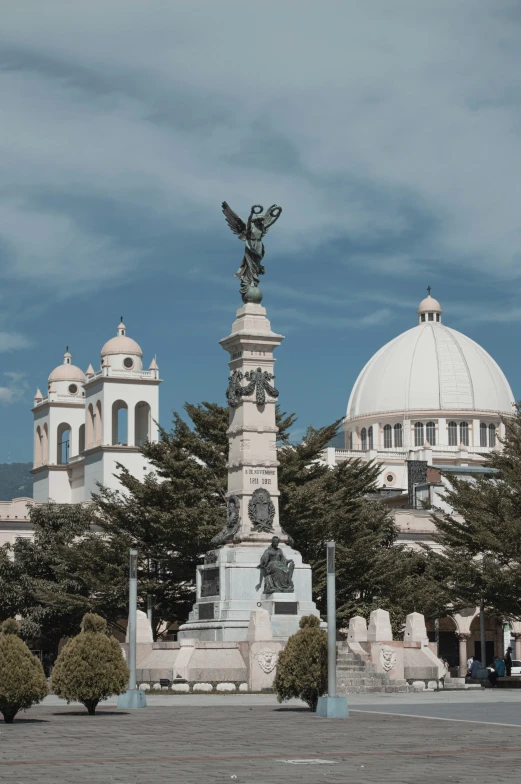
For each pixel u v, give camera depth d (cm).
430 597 7825
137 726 3362
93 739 2980
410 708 4141
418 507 11588
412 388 17675
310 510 7319
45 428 16625
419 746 2814
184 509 7238
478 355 18162
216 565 5809
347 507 7850
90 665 3822
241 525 5941
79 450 16650
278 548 5784
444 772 2350
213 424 7806
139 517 7744
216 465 7769
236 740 2953
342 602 7812
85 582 7612
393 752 2691
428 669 5500
